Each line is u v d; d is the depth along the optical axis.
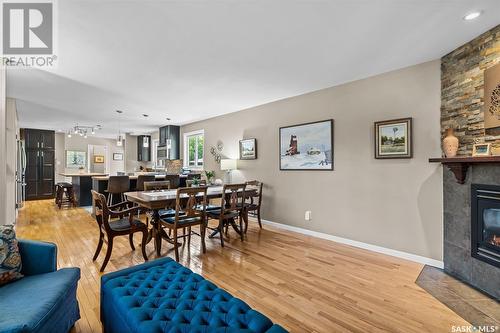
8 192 4.59
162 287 1.60
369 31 2.32
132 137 10.14
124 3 1.90
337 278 2.56
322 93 4.01
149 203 2.92
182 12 2.02
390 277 2.59
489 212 2.25
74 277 1.75
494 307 2.04
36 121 6.93
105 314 1.64
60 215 5.46
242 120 5.43
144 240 3.03
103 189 5.64
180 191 3.04
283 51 2.72
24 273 1.72
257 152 5.09
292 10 2.01
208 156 6.45
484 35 2.35
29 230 4.25
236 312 1.33
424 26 2.23
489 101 2.29
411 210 3.07
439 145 2.87
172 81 3.64
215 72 3.31
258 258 3.09
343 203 3.72
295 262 2.97
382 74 3.33
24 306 1.33
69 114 5.98
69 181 9.67
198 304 1.41
